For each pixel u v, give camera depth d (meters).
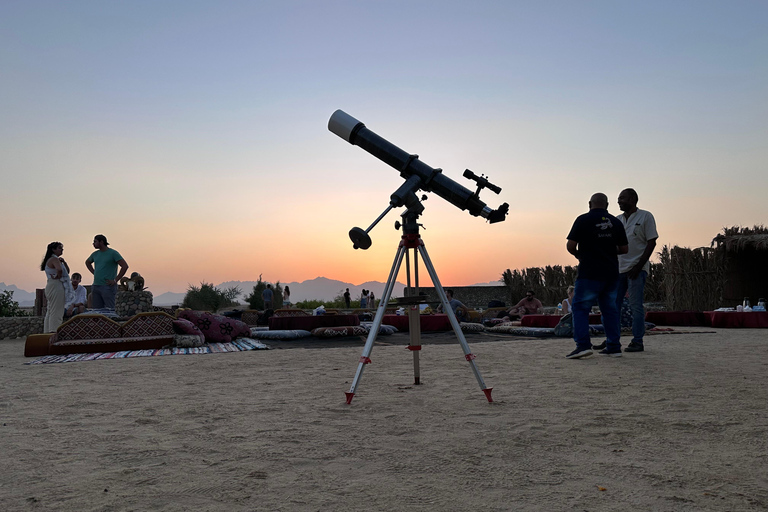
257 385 4.12
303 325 9.38
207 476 1.98
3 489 1.86
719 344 6.88
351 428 2.68
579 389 3.68
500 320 12.70
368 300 26.16
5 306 16.30
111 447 2.39
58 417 3.04
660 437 2.43
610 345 5.62
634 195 5.98
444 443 2.38
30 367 5.75
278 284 27.58
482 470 2.01
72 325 7.37
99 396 3.73
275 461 2.15
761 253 15.59
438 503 1.69
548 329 9.20
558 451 2.24
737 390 3.56
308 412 3.07
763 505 1.64
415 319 4.02
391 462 2.12
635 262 5.97
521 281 23.88
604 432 2.53
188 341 7.76
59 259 8.79
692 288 15.60
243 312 13.55
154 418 2.97
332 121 3.85
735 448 2.25
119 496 1.78
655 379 4.05
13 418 3.03
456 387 3.85
